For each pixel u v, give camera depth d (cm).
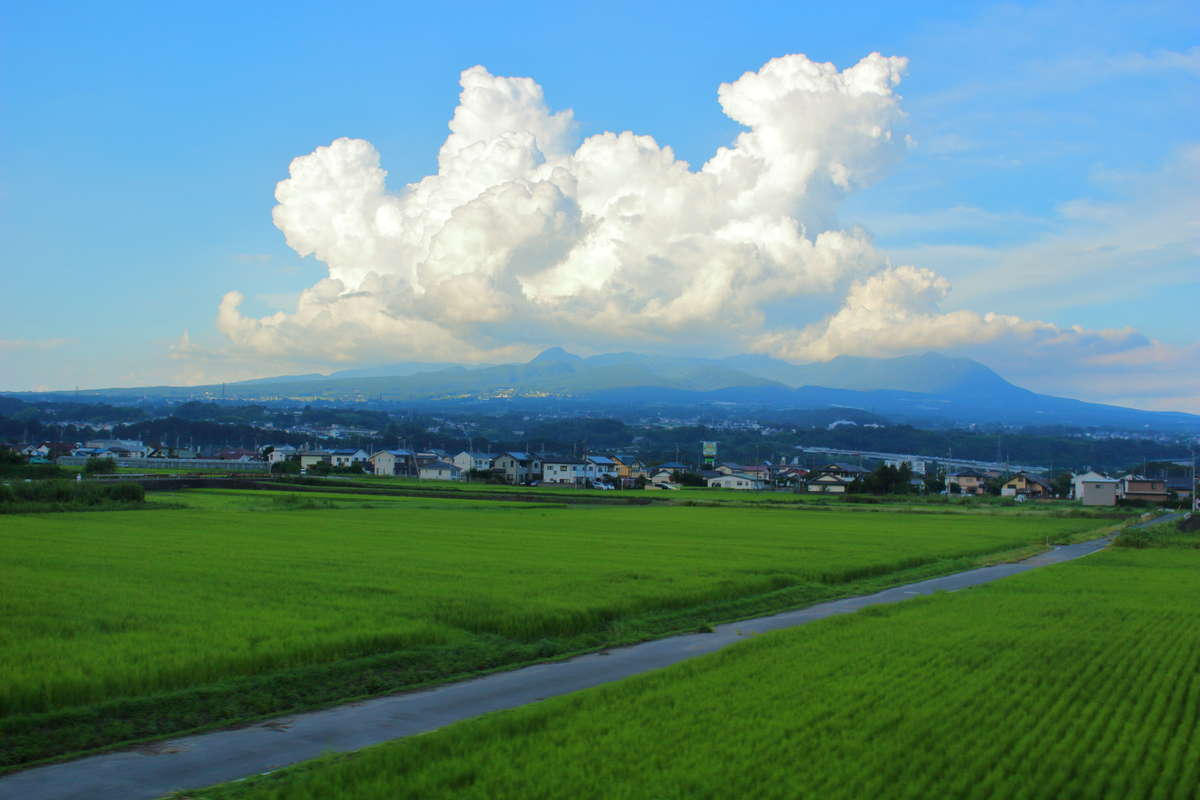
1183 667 1859
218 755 1354
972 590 3238
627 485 16250
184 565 3150
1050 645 2080
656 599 2647
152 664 1658
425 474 16538
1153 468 18825
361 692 1708
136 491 6775
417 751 1289
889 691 1631
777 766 1234
